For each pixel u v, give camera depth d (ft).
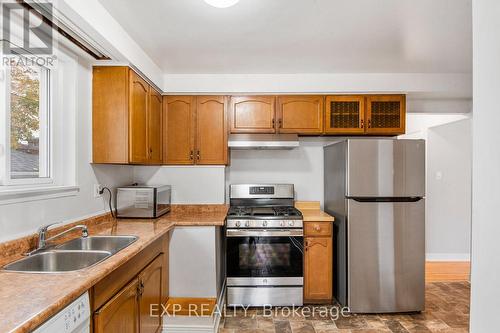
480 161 2.28
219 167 10.82
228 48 8.23
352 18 6.63
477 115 2.31
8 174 5.46
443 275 12.75
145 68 8.60
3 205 5.16
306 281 9.78
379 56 8.84
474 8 2.34
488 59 2.21
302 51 8.43
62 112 6.90
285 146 10.54
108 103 7.73
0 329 2.86
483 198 2.25
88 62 7.61
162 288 8.26
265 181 11.85
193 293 9.02
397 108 10.58
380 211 9.20
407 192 9.25
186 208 10.81
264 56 8.82
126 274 5.78
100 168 8.32
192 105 10.61
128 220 9.03
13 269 4.79
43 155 6.48
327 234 9.81
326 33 7.32
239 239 9.53
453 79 10.34
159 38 7.63
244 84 10.36
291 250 9.58
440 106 11.73
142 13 6.39
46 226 5.69
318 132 10.63
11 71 5.58
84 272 4.40
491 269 2.18
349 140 9.18
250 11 6.32
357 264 9.20
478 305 2.30
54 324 3.46
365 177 9.19
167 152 10.61
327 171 11.23
